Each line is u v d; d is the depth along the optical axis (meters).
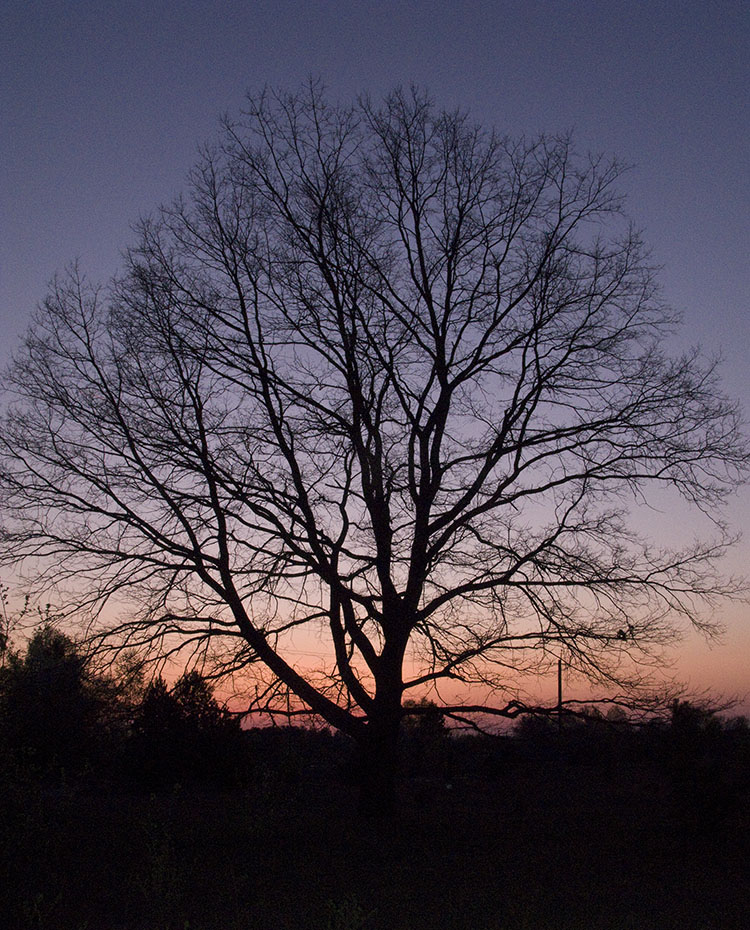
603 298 18.08
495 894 11.77
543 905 11.21
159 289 17.38
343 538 18.22
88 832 16.06
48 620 16.47
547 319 17.69
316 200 18.23
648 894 12.07
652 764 26.73
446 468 18.30
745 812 17.00
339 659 17.75
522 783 26.41
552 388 18.00
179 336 17.34
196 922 10.08
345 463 18.23
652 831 17.77
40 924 9.72
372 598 16.67
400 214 19.05
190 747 23.25
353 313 18.19
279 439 17.47
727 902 11.68
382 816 17.86
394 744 18.11
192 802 20.72
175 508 16.69
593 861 14.60
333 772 29.06
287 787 22.53
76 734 18.19
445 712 17.59
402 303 18.59
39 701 16.16
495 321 18.48
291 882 12.45
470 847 15.63
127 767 22.97
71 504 16.80
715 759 19.50
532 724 17.97
